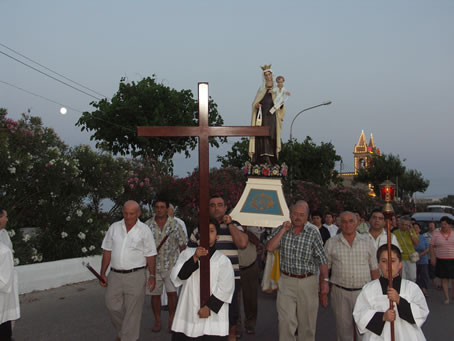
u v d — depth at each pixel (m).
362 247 5.64
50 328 7.22
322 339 6.88
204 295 4.55
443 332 7.32
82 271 11.40
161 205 7.21
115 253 5.79
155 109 22.80
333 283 5.75
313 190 31.75
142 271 5.88
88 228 12.04
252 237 7.17
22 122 11.84
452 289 10.37
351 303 5.60
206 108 4.87
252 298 6.98
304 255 5.65
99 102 23.33
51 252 11.27
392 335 3.80
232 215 7.29
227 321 4.66
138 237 5.86
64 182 11.45
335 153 37.72
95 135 23.17
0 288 5.20
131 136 23.42
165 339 6.67
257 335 6.99
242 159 31.97
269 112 8.30
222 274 4.62
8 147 10.55
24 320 7.70
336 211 34.00
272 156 8.37
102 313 8.23
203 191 4.71
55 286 10.56
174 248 7.26
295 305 5.70
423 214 18.77
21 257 10.20
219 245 6.12
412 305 3.90
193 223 18.12
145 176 16.45
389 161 53.41
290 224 5.77
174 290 7.07
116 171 13.62
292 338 5.63
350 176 61.78
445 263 9.88
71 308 8.60
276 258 6.86
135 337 5.74
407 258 9.84
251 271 7.00
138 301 5.80
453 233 9.97
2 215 5.99
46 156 11.56
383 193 4.03
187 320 4.63
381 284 4.04
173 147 24.77
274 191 7.54
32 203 11.45
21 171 10.48
